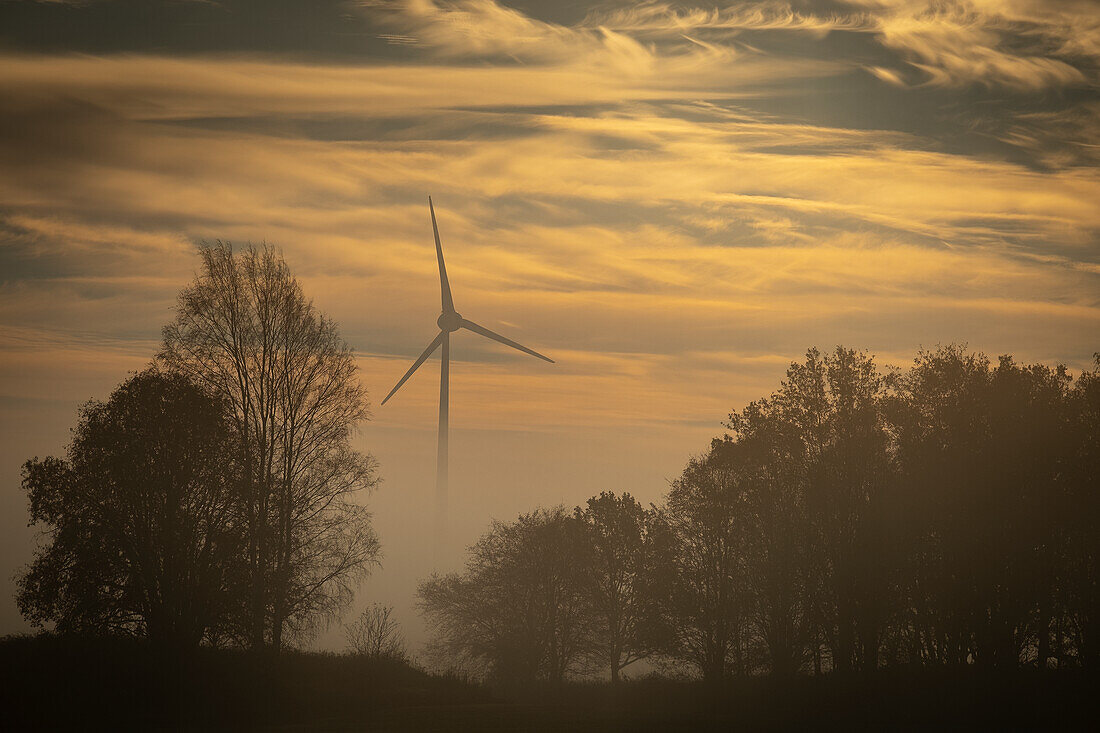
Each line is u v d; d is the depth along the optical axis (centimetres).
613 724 14550
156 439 15938
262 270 17775
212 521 15938
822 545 19475
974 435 18662
